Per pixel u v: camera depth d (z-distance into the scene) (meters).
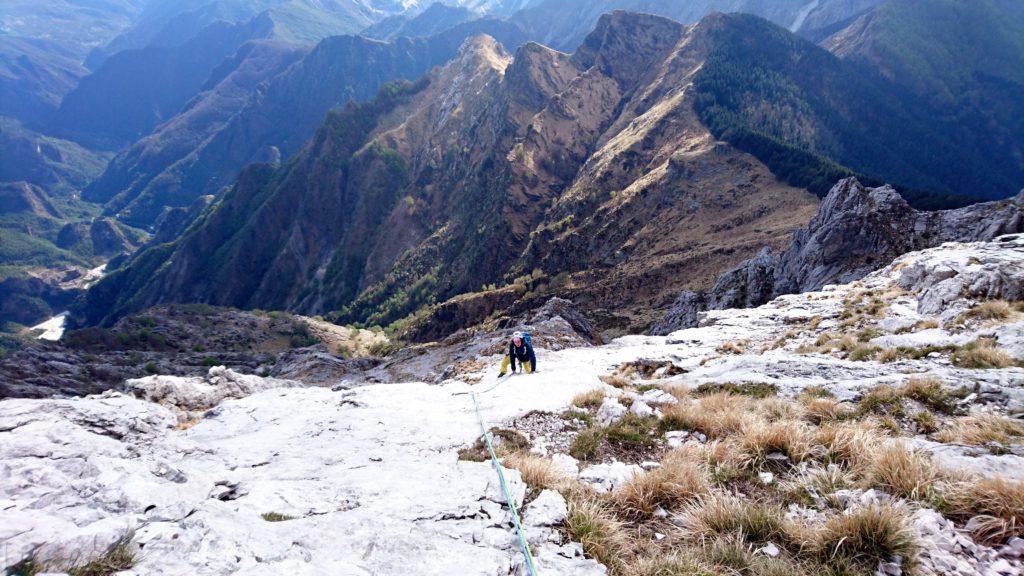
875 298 23.22
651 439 8.30
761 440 6.74
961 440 6.18
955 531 4.33
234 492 6.19
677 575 4.36
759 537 4.84
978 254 21.14
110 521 4.12
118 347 120.62
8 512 4.22
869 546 4.27
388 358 66.50
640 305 126.44
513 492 5.93
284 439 10.62
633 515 5.78
